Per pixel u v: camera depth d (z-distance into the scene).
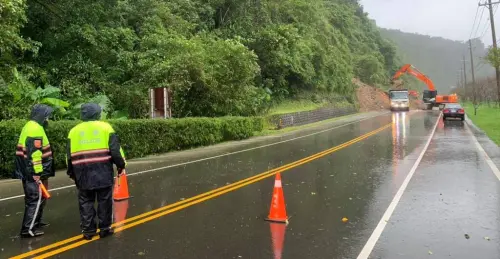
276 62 37.50
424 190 9.05
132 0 26.23
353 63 70.25
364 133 25.31
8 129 11.26
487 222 6.62
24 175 6.04
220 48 24.98
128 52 22.19
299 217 7.03
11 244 5.73
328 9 72.12
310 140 22.16
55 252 5.40
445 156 14.55
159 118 18.41
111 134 6.00
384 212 7.28
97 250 5.46
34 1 20.11
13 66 17.23
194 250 5.44
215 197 8.59
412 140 20.33
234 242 5.75
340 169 12.16
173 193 9.05
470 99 88.12
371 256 5.20
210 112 24.78
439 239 5.84
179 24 27.92
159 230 6.32
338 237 5.95
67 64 20.41
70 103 18.06
